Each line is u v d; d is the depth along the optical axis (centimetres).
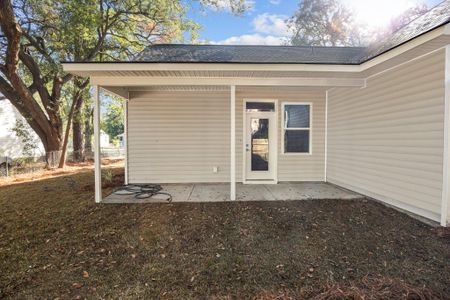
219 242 349
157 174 743
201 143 744
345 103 654
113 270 284
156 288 251
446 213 376
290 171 759
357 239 348
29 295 240
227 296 237
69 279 266
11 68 944
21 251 326
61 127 1195
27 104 1052
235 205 502
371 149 554
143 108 733
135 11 1166
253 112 746
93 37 1154
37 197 585
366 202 518
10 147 1370
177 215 448
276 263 294
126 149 735
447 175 373
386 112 505
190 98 737
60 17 976
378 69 497
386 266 283
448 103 367
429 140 406
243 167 741
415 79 432
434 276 262
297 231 378
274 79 537
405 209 460
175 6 1137
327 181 752
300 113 755
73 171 1056
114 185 712
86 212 468
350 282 254
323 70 479
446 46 365
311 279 262
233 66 470
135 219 431
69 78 1191
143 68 468
